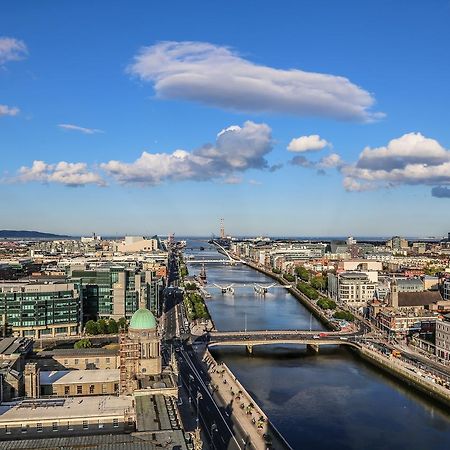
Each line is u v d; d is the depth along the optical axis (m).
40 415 195.12
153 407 197.50
